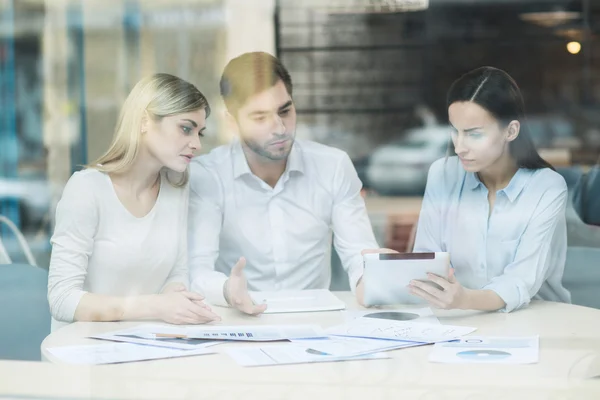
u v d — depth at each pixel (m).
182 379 1.42
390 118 2.36
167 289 2.13
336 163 2.43
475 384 1.36
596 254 2.20
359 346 1.61
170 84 2.24
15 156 2.60
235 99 2.42
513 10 2.25
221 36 2.48
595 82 2.22
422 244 2.31
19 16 2.67
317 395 1.33
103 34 2.58
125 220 2.17
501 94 2.23
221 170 2.41
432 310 1.96
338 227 2.47
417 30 2.32
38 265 2.33
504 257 2.21
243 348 1.62
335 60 2.43
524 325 1.80
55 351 1.61
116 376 1.44
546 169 2.24
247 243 2.43
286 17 2.44
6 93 2.67
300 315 1.95
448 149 2.31
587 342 1.63
